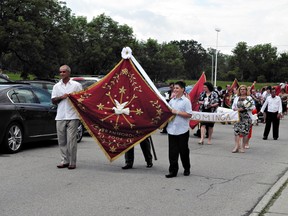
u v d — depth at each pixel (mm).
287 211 5961
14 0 38438
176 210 5949
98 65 62625
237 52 134125
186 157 8242
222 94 24109
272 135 17047
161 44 81375
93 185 7262
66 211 5703
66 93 8578
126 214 5664
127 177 8008
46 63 42438
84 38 62094
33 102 10984
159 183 7590
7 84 10742
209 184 7668
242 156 11133
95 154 10547
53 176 7867
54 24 42938
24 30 37125
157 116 8383
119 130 8625
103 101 8703
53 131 11523
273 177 8516
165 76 79312
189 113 8008
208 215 5777
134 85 8609
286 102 30250
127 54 8695
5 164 8867
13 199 6227
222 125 21172
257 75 133125
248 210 6090
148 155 9047
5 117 9898
